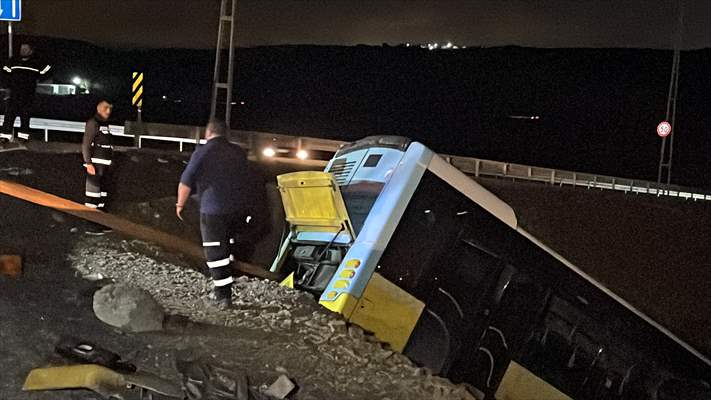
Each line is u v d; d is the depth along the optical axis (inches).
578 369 374.0
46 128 1029.2
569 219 932.0
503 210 351.3
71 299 261.1
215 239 289.3
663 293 917.2
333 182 336.8
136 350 231.9
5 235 328.5
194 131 1007.6
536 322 360.5
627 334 384.5
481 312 345.4
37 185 539.5
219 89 686.5
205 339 252.4
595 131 3885.3
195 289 313.6
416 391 259.0
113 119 490.6
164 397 207.5
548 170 1320.1
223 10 680.4
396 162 339.0
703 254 936.9
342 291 313.1
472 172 1221.7
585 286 372.5
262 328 276.4
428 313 331.9
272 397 221.5
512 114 4655.5
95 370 203.0
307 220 360.8
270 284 337.4
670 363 397.7
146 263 334.0
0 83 723.4
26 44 660.7
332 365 258.8
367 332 315.6
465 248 342.0
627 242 930.7
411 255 329.1
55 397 195.9
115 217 387.2
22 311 240.8
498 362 349.4
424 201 333.1
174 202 554.6
